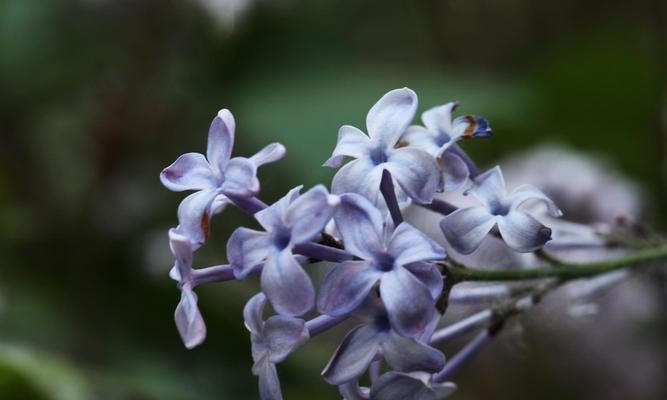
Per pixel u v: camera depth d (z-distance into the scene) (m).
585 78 0.57
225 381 0.51
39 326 0.51
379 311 0.29
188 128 0.56
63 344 0.51
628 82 0.57
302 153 0.53
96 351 0.52
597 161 0.54
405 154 0.30
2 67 0.57
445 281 0.30
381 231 0.29
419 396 0.29
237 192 0.29
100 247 0.54
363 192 0.29
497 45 0.64
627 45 0.57
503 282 0.33
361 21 0.69
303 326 0.29
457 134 0.31
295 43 0.59
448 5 0.62
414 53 0.68
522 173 0.52
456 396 0.53
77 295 0.54
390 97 0.30
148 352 0.52
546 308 0.35
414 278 0.28
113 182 0.55
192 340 0.29
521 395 0.52
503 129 0.57
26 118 0.58
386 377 0.29
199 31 0.55
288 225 0.29
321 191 0.29
